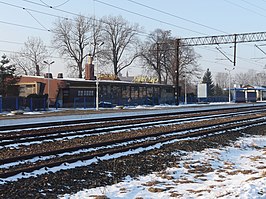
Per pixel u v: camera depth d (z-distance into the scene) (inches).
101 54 3344.0
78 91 2209.6
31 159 504.7
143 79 3321.9
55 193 360.5
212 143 714.2
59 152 553.0
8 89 2055.9
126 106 2400.3
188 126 987.3
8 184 375.9
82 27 3257.9
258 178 409.7
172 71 3740.2
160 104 2723.9
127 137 732.7
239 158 583.8
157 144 659.4
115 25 3284.9
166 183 410.9
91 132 813.9
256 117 1349.7
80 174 431.8
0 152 566.3
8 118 1220.5
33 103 1815.9
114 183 407.5
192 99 3203.7
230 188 368.2
